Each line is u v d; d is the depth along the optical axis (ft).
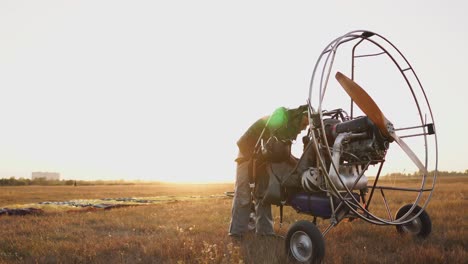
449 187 84.84
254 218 27.04
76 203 65.36
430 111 21.34
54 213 47.73
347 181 19.33
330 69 18.47
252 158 22.94
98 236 27.40
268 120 21.70
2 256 21.04
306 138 20.33
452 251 18.24
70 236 27.53
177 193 126.41
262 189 22.66
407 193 64.18
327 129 19.95
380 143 18.89
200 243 21.72
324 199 19.65
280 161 21.43
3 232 29.73
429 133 21.38
